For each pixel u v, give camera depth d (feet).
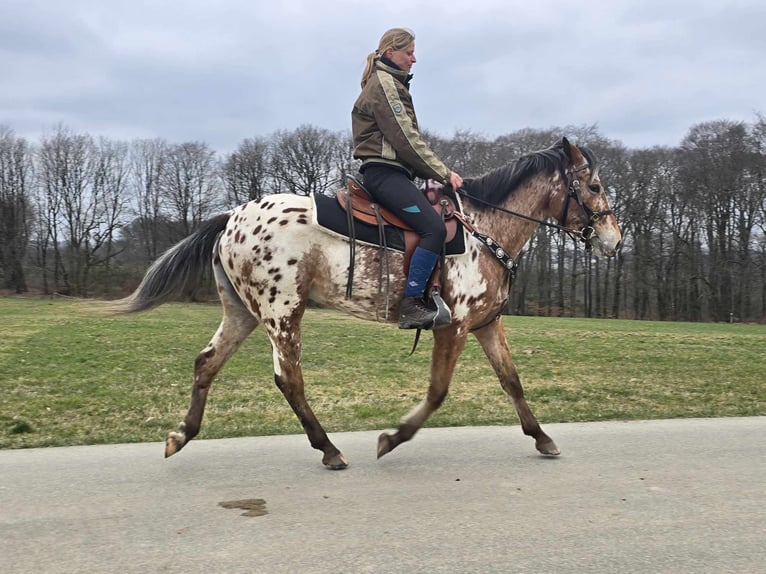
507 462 15.35
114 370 32.63
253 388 27.71
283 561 9.89
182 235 156.87
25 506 12.14
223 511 11.94
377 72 14.52
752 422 20.12
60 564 9.78
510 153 119.34
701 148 143.54
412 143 14.24
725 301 141.38
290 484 13.56
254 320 15.71
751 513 12.02
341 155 150.20
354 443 17.30
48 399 24.58
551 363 37.55
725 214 140.97
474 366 35.17
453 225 14.82
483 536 10.85
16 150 153.48
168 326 58.34
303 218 14.61
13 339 45.60
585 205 16.02
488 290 15.16
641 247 143.64
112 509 12.01
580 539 10.77
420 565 9.79
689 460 15.56
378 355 40.37
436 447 16.81
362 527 11.19
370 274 14.57
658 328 77.82
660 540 10.77
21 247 151.33
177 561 9.88
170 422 20.66
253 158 151.94
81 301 15.61
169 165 156.35
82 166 154.92
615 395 26.68
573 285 150.82
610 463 15.28
